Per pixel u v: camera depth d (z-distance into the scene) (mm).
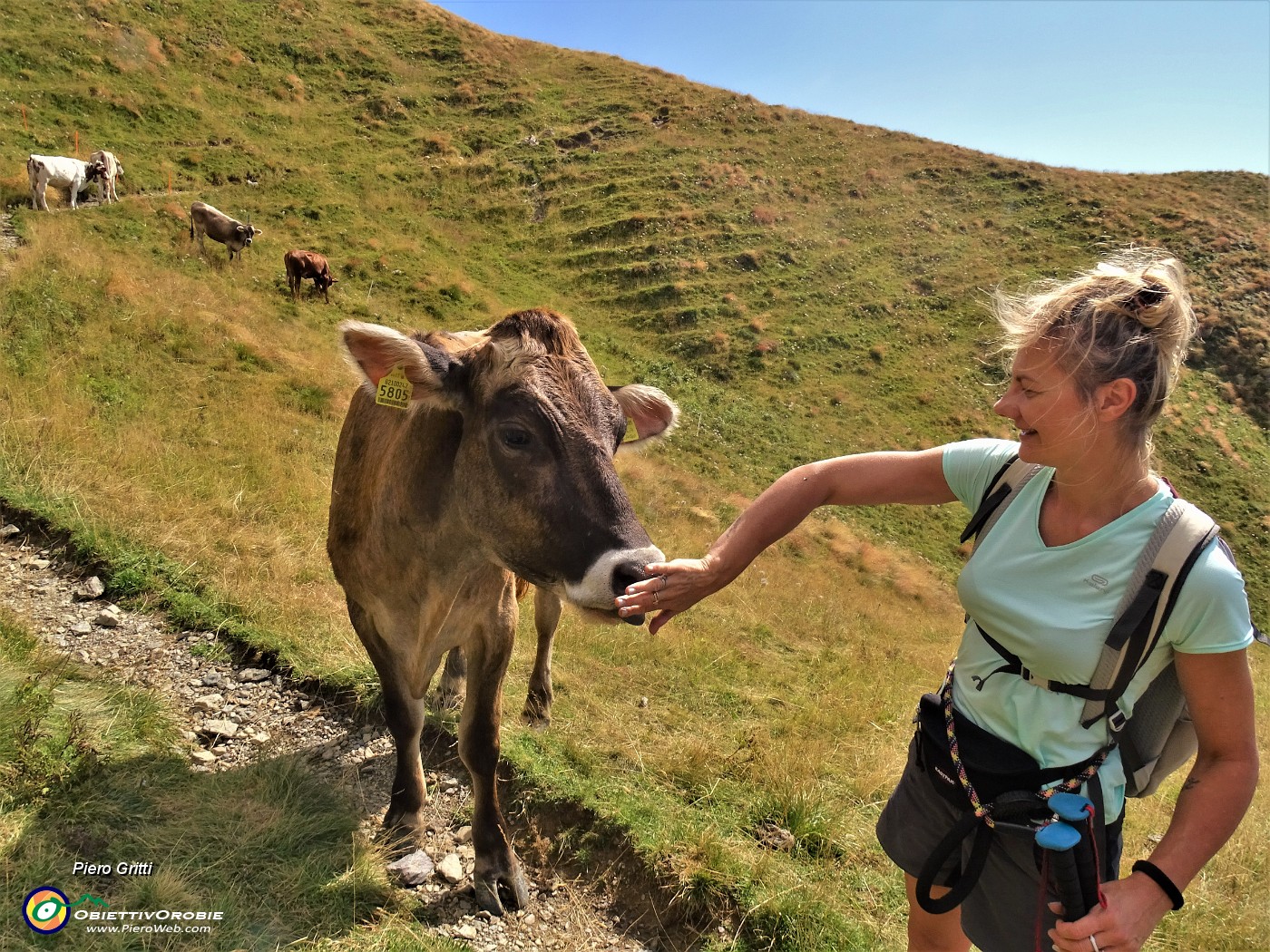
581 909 4316
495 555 3613
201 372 12492
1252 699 2154
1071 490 2293
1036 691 2389
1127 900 2076
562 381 3500
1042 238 44281
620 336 33344
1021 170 49500
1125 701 2254
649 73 56688
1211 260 43844
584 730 5902
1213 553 2133
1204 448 34938
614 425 3600
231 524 7688
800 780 5660
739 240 40656
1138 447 2213
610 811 4730
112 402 9961
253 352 13812
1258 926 5145
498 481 3488
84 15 37656
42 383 9461
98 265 14805
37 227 18234
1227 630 2094
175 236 23703
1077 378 2129
